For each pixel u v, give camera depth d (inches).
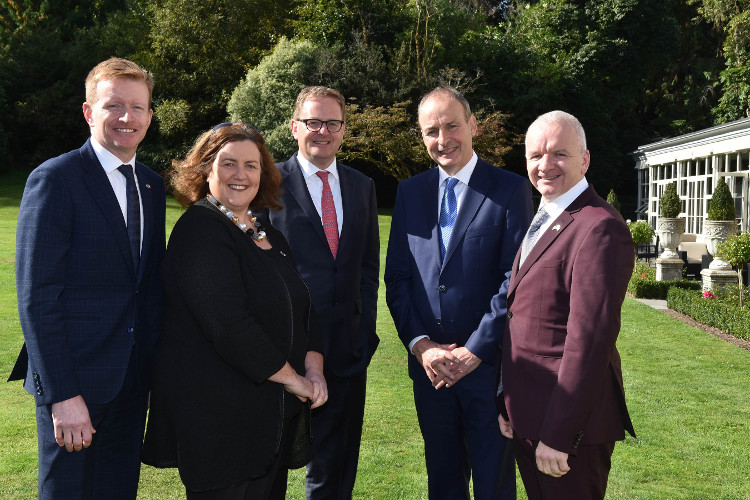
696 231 646.5
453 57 904.9
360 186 120.0
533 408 84.0
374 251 123.2
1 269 405.4
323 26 900.6
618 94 1051.9
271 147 800.9
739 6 804.6
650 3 1043.9
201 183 86.0
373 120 742.5
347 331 115.0
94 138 90.9
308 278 112.5
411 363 113.0
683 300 331.0
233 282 78.2
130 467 93.8
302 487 132.0
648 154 796.0
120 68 89.3
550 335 83.8
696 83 1084.5
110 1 1302.9
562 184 85.7
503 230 106.2
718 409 178.4
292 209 113.7
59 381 80.3
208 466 78.4
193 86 975.0
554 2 1057.5
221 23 978.7
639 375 212.4
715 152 595.8
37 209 82.4
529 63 943.7
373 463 140.9
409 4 924.0
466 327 106.3
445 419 108.4
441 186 112.6
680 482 132.9
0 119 1090.1
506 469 105.2
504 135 890.1
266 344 78.7
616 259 78.0
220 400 79.0
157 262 95.6
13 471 133.6
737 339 269.6
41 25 1240.2
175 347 80.3
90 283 86.1
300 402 90.8
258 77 848.9
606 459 84.0
